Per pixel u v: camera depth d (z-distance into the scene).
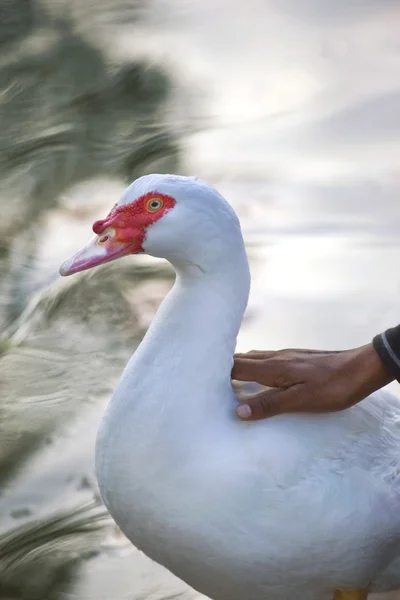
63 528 3.17
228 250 2.35
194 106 6.29
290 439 2.35
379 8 9.51
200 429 2.32
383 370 2.39
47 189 4.70
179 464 2.30
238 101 7.20
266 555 2.34
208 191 2.34
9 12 5.22
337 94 7.34
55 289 4.46
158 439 2.31
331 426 2.43
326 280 4.74
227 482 2.29
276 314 4.43
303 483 2.32
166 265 4.79
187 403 2.32
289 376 2.39
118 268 4.70
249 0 9.91
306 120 6.84
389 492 2.41
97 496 3.33
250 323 4.35
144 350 2.38
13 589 2.93
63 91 4.97
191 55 8.13
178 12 9.27
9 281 4.44
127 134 5.04
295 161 6.19
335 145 6.43
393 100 7.14
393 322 4.36
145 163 5.12
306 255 4.99
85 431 3.67
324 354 2.45
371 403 2.61
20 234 4.57
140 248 2.37
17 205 4.60
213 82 7.53
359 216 5.43
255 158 6.23
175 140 5.54
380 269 4.84
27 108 4.83
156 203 2.33
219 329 2.36
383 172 5.99
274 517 2.31
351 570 2.43
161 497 2.32
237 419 2.36
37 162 4.66
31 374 3.94
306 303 4.52
